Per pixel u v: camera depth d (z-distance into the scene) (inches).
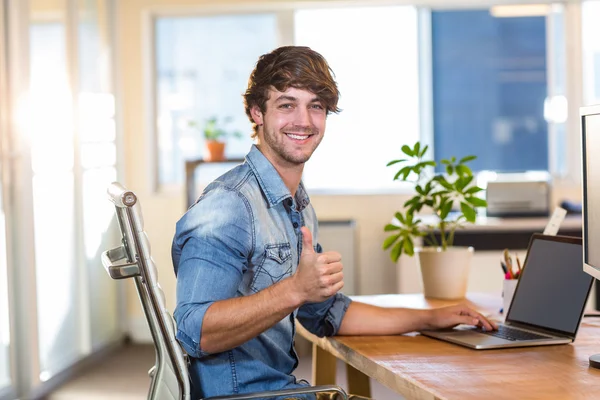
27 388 184.1
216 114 256.5
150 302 76.1
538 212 218.7
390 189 253.6
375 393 187.5
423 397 69.8
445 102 255.3
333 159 255.3
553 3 251.0
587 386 69.5
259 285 84.0
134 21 251.9
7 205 179.2
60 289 206.2
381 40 253.3
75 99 215.8
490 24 253.4
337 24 253.0
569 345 87.8
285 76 84.2
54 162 202.8
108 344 241.1
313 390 79.9
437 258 121.7
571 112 251.1
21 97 181.5
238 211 81.4
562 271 93.0
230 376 82.1
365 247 250.5
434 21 253.8
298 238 87.3
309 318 97.9
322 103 85.8
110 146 244.8
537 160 255.8
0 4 177.0
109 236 244.4
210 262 79.2
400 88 253.9
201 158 242.5
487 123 255.9
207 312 76.6
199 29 255.1
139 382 202.4
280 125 85.0
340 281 75.5
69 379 206.7
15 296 183.0
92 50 231.9
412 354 84.7
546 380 71.9
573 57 250.2
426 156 255.1
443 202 123.4
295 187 89.5
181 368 77.0
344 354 91.4
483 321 96.0
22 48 181.9
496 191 219.0
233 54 255.1
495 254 205.0
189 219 80.9
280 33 251.6
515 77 254.4
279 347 87.1
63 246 208.2
